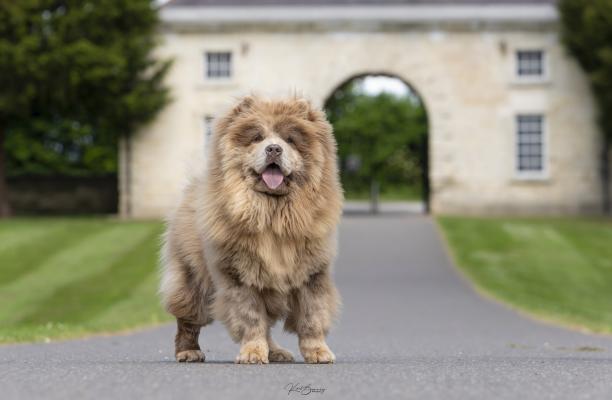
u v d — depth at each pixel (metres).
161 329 17.12
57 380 6.70
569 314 20.12
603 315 20.62
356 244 32.44
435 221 37.72
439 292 24.09
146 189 41.59
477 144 41.38
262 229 8.19
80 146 55.12
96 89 38.88
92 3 38.50
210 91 41.41
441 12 40.91
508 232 34.62
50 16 38.41
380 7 41.00
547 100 41.16
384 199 69.50
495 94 41.22
